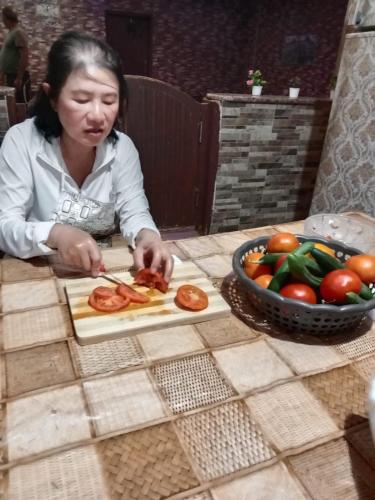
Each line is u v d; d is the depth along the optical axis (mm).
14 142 1059
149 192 2293
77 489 409
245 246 794
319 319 634
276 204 2566
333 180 2025
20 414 494
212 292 773
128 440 468
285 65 5941
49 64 845
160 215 2402
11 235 893
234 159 2305
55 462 436
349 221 1082
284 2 5695
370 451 475
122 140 1193
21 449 449
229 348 642
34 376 558
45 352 606
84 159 1094
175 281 802
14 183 1050
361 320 731
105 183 1172
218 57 6520
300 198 2604
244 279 665
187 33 6145
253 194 2467
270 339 669
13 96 1669
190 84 6551
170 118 2115
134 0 5633
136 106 2010
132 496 406
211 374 583
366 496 423
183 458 450
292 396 552
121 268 867
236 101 2123
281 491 422
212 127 2197
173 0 5836
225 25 6320
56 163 1067
